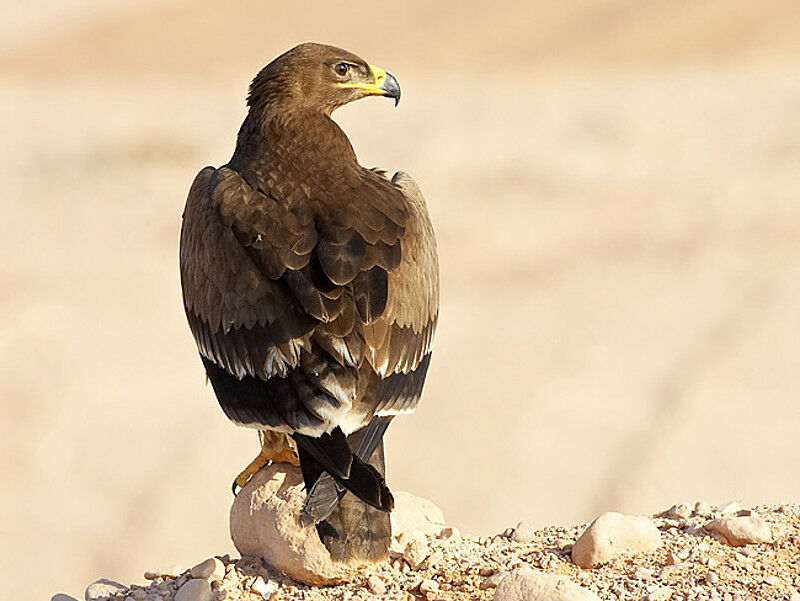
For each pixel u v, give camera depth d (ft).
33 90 162.81
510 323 69.15
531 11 194.39
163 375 64.95
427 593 20.47
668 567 20.43
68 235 90.02
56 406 61.05
